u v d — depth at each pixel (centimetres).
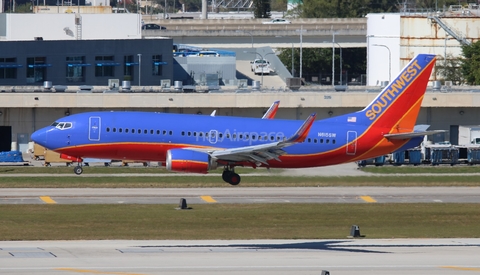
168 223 18300
